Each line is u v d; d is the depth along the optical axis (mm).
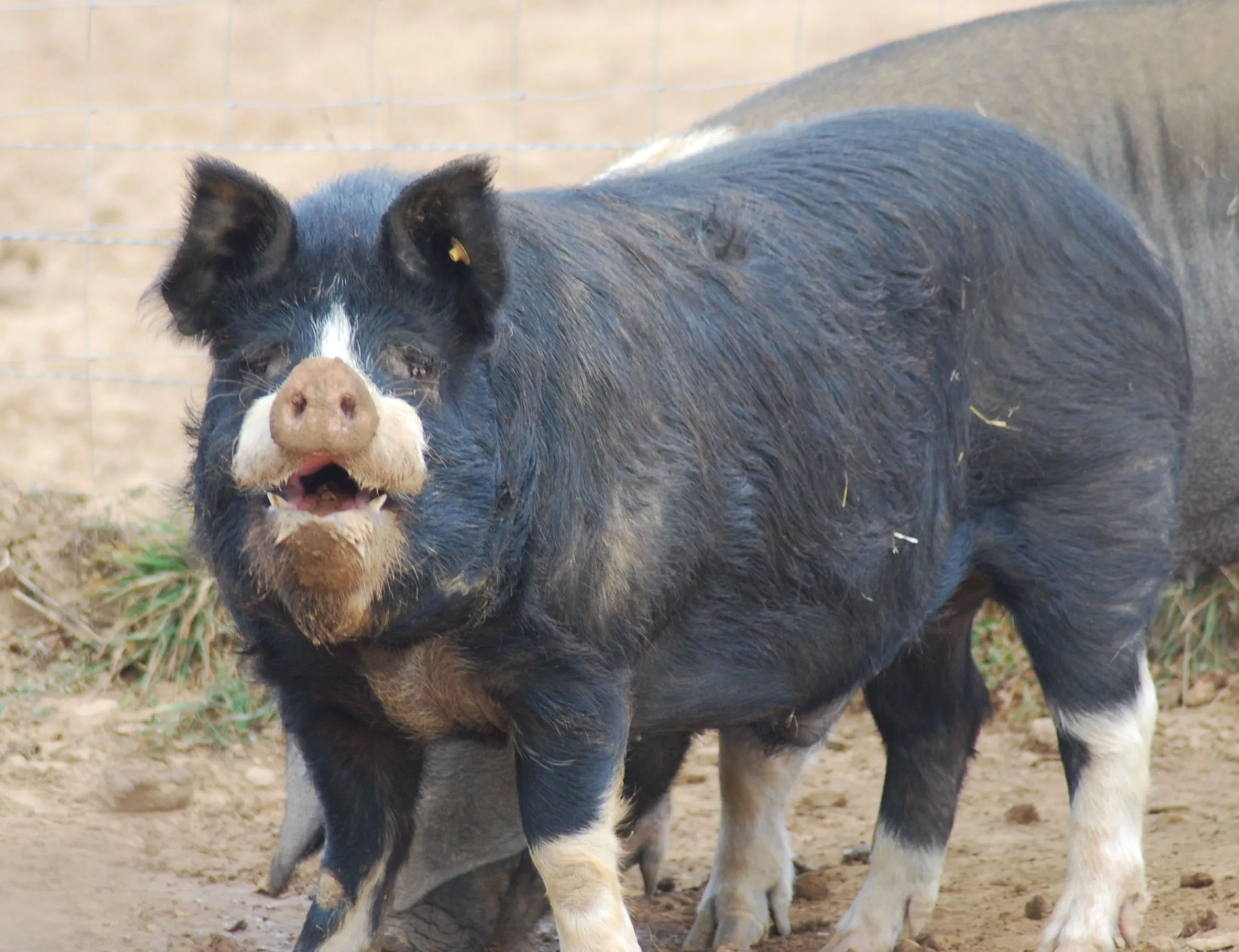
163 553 27250
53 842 21438
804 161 18047
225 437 13703
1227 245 26312
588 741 14977
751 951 19344
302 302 13633
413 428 12812
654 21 71062
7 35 68562
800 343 16625
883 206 17609
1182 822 22328
